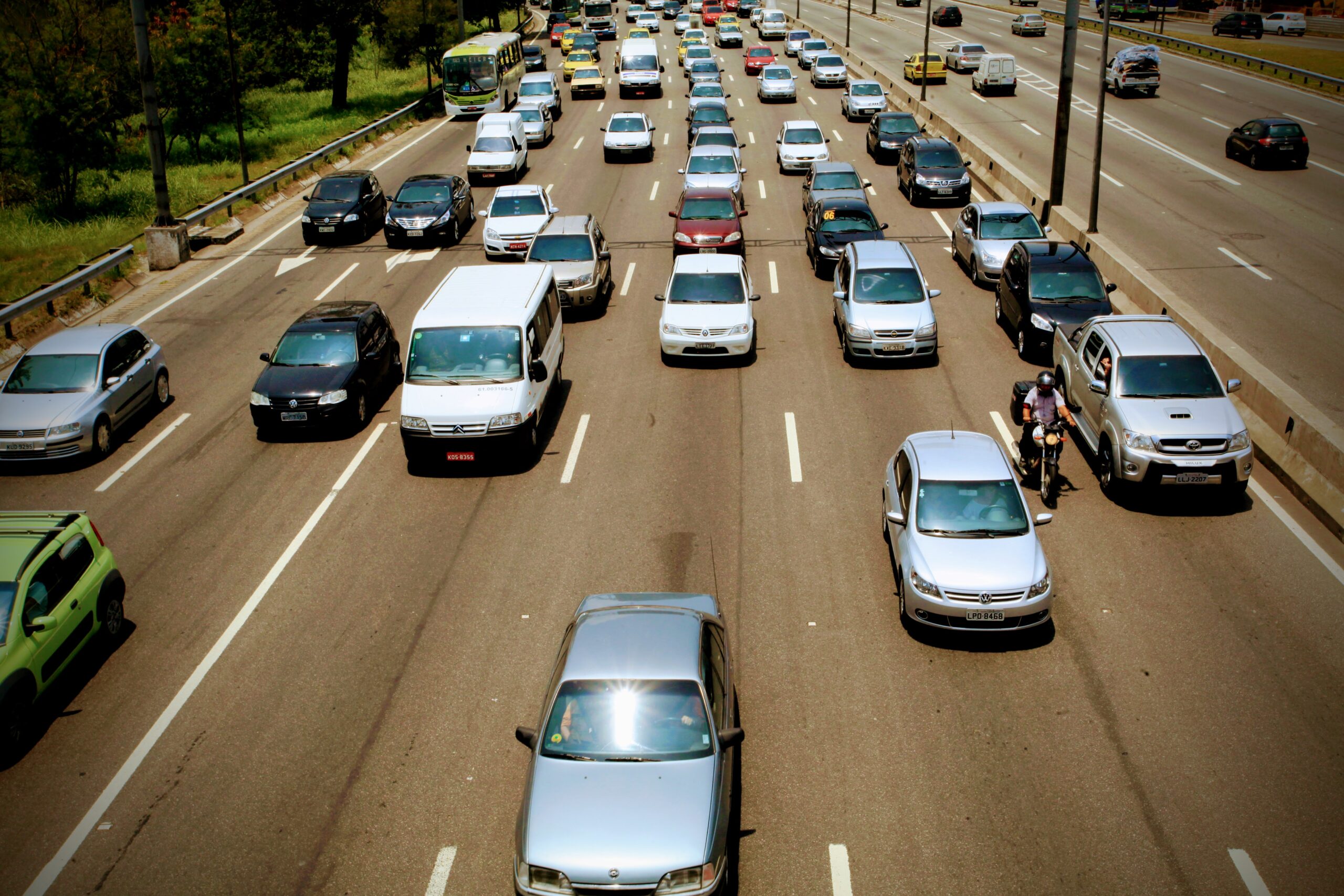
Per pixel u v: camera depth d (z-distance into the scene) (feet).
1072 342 53.36
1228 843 26.09
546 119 131.44
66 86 101.09
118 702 33.47
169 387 61.16
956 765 29.30
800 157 111.34
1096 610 36.86
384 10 180.14
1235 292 68.49
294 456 52.75
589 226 75.97
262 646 36.22
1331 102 136.05
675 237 81.00
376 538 43.80
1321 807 27.22
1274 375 50.78
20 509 47.29
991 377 59.72
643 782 25.00
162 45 127.54
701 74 164.35
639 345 67.62
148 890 25.70
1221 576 38.65
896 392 57.93
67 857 26.89
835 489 46.70
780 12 221.05
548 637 36.17
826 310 72.90
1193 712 31.19
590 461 50.70
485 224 87.25
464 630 36.76
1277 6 233.76
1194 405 44.45
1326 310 64.85
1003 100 149.18
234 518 46.09
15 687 30.73
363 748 30.81
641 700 26.73
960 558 35.14
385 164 121.19
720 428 54.03
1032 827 26.86
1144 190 96.89
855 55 187.42
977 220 77.77
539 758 25.81
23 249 89.51
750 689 33.09
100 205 106.52
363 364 56.39
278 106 172.35
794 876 25.48
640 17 244.83
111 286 79.92
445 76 144.97
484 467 50.96
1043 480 45.21
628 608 30.83
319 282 81.30
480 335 50.83
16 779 29.96
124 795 29.14
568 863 23.24
